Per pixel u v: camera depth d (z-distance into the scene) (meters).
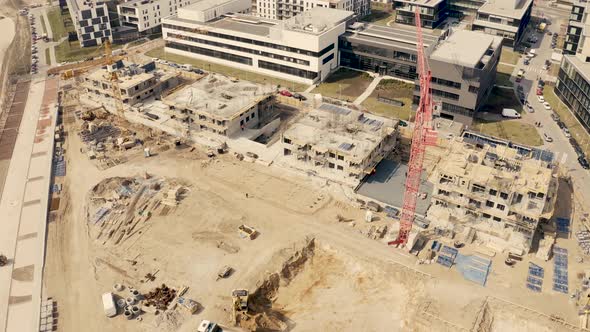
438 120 159.00
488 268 106.50
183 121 161.00
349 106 173.25
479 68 155.00
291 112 173.75
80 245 115.19
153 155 148.12
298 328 97.88
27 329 95.25
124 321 96.69
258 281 104.62
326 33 187.75
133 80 177.62
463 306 98.19
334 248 112.94
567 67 170.25
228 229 118.62
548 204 110.06
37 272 107.75
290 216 122.38
